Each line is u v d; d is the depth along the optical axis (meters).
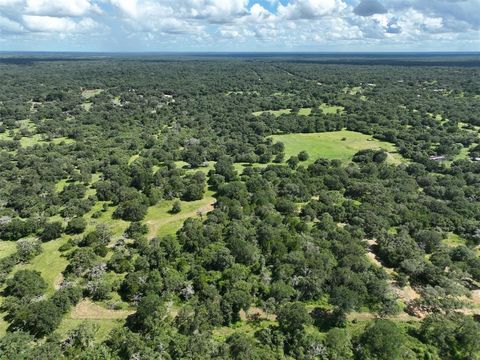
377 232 84.94
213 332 59.81
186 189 110.31
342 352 55.81
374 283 66.50
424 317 63.47
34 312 59.91
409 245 78.75
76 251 77.81
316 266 70.56
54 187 114.88
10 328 61.25
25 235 89.19
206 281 69.19
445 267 73.81
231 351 55.12
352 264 71.75
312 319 60.31
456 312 63.59
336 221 93.56
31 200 101.00
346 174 119.94
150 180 115.50
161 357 54.00
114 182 111.69
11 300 65.50
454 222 90.31
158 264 74.38
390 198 101.25
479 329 58.50
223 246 79.81
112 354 55.25
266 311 63.91
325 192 106.75
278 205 98.94
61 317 62.00
